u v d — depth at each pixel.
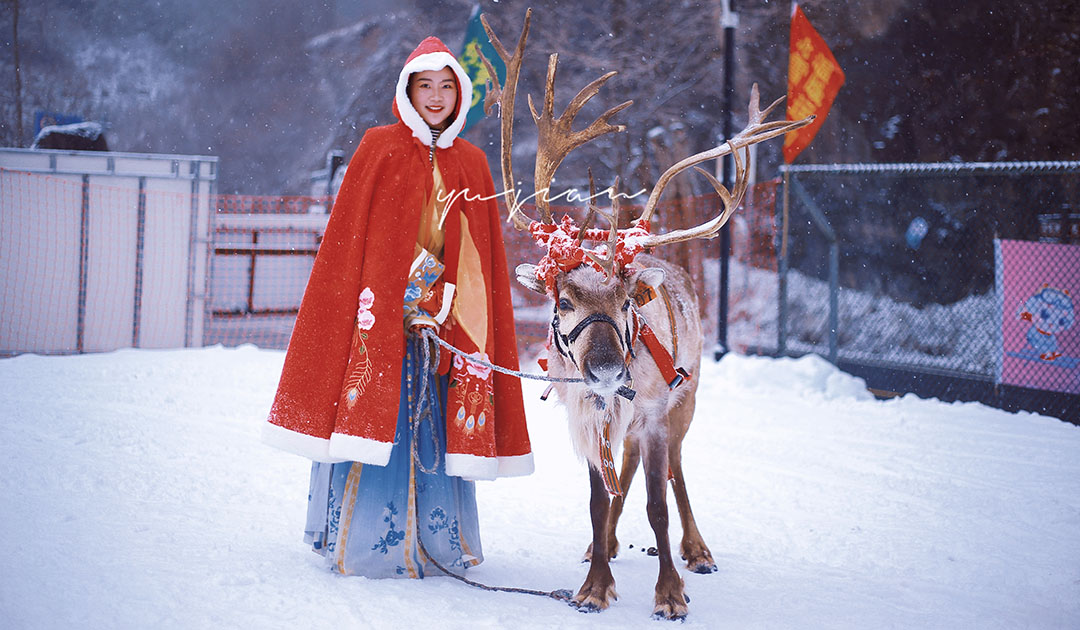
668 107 19.97
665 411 3.89
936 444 7.21
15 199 10.84
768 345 14.65
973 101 18.67
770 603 3.81
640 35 20.58
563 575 4.13
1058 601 3.89
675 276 4.70
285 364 3.90
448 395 4.02
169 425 7.02
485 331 4.05
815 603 3.81
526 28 4.22
